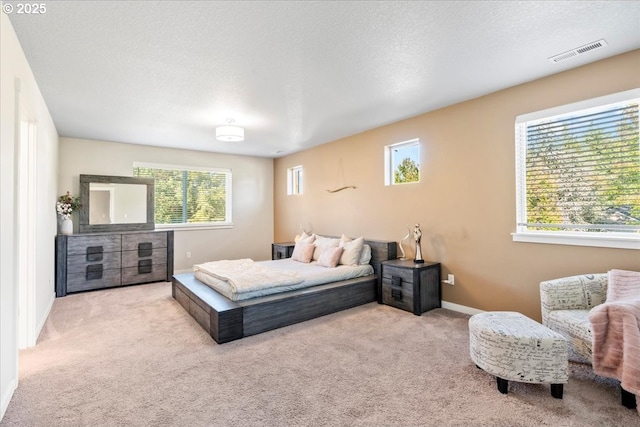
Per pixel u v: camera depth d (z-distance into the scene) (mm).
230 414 1829
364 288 3975
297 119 4098
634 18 2014
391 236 4410
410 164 4277
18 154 2166
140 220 5414
